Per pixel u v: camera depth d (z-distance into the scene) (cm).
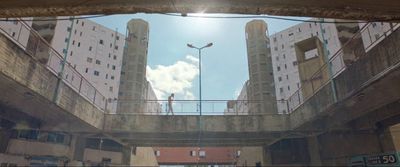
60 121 2119
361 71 1469
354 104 1716
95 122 2311
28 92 1484
